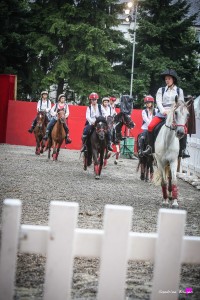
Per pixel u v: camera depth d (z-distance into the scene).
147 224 8.27
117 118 23.14
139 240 2.98
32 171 15.87
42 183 12.99
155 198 11.98
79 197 11.01
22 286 4.49
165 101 11.02
